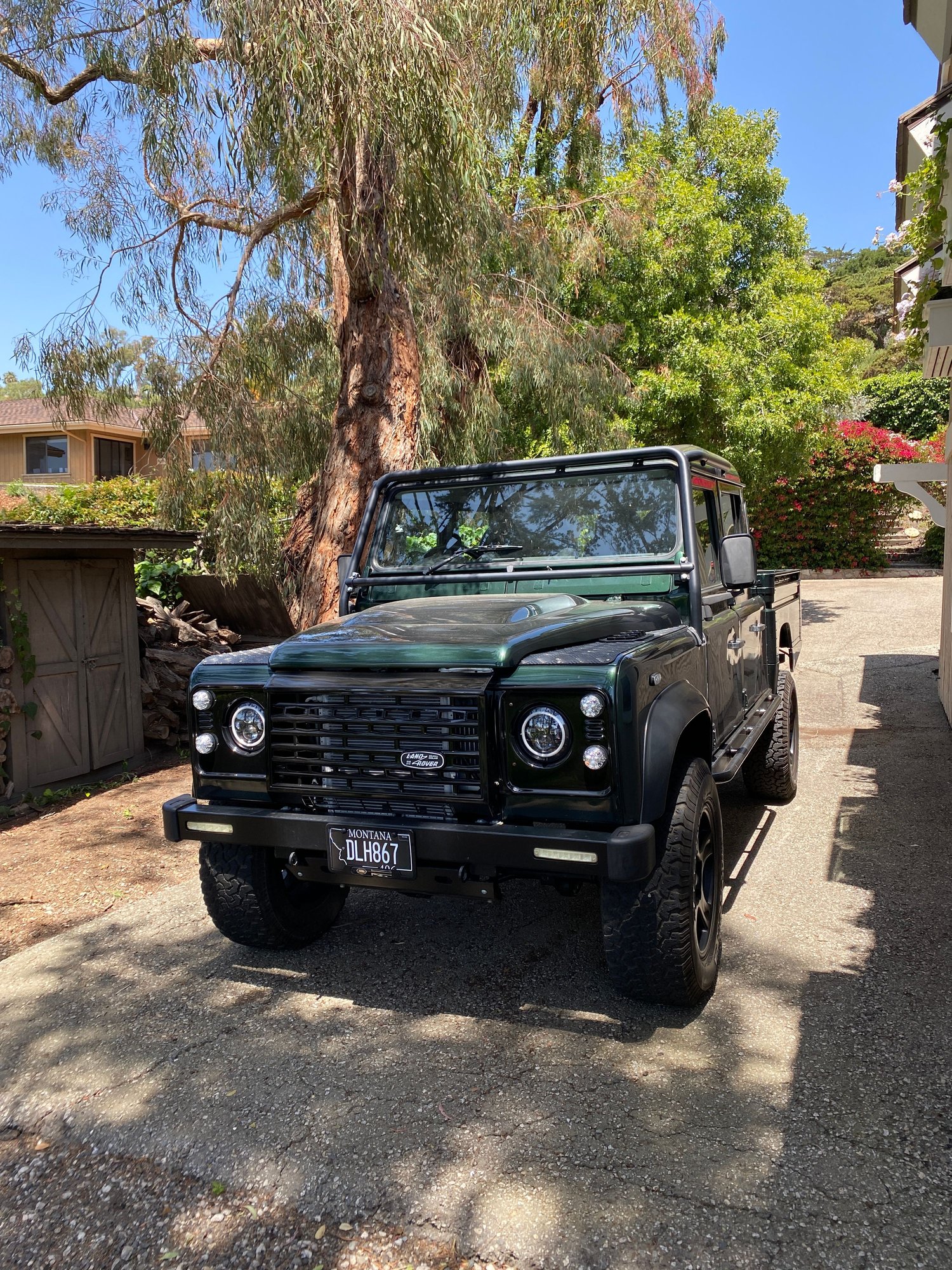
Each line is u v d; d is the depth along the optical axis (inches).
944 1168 95.1
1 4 287.1
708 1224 88.9
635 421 455.8
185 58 245.0
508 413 412.5
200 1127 108.1
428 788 118.3
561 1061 118.3
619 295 462.3
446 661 117.3
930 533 770.2
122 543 276.5
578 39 443.5
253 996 140.4
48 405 284.4
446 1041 124.6
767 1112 105.6
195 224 295.1
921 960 142.2
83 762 284.2
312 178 269.0
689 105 507.8
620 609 140.9
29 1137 109.0
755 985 137.1
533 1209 91.9
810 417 476.7
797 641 277.3
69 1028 133.0
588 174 505.4
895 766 257.9
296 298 309.3
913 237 228.1
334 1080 116.5
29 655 261.9
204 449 289.4
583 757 110.0
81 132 314.7
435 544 173.6
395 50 221.5
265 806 132.3
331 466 305.9
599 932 159.0
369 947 156.2
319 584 301.9
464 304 349.4
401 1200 94.4
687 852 120.3
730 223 499.2
